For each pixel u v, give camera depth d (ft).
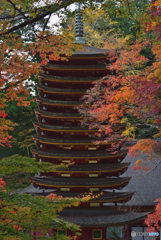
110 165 73.92
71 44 40.88
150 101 56.29
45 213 30.96
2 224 28.17
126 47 67.62
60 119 76.48
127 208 78.43
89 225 65.26
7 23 35.63
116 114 68.54
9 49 43.60
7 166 29.66
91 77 76.07
